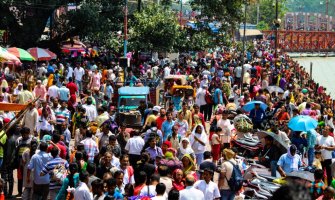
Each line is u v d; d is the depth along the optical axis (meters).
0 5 43.19
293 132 21.16
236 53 68.62
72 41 47.47
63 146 15.48
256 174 16.28
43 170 14.12
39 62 41.12
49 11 45.84
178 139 18.41
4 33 44.75
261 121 23.78
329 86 82.62
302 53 146.12
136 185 12.85
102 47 50.47
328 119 25.91
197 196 12.12
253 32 106.62
